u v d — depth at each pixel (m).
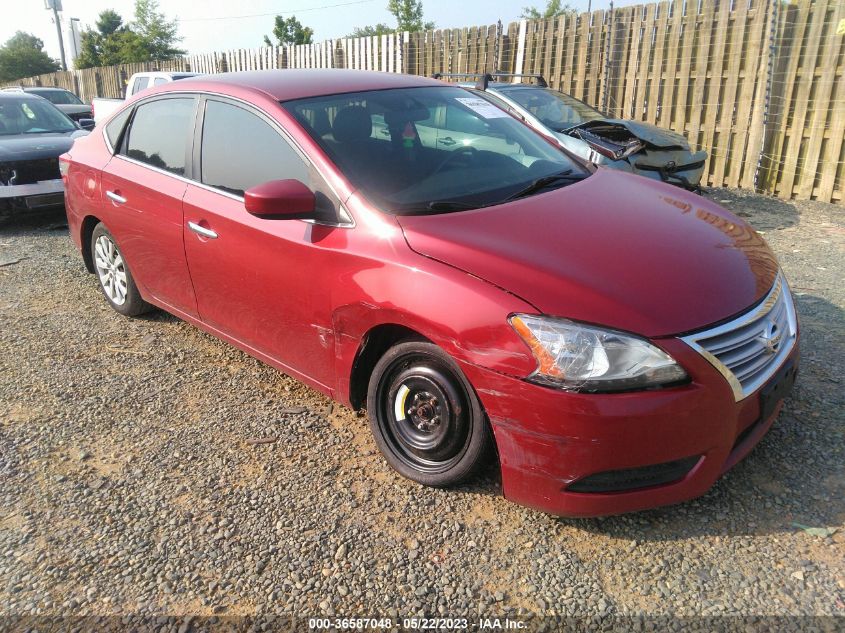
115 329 4.89
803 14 8.10
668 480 2.50
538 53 10.93
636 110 9.93
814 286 5.21
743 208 8.12
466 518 2.81
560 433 2.40
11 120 8.94
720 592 2.37
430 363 2.80
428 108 3.77
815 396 3.54
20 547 2.74
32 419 3.70
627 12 9.62
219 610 2.40
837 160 8.13
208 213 3.67
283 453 3.32
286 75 3.93
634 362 2.35
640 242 2.82
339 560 2.61
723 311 2.52
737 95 8.93
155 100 4.34
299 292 3.22
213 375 4.16
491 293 2.53
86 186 4.82
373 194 3.04
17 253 6.99
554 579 2.47
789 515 2.72
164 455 3.33
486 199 3.17
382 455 3.22
